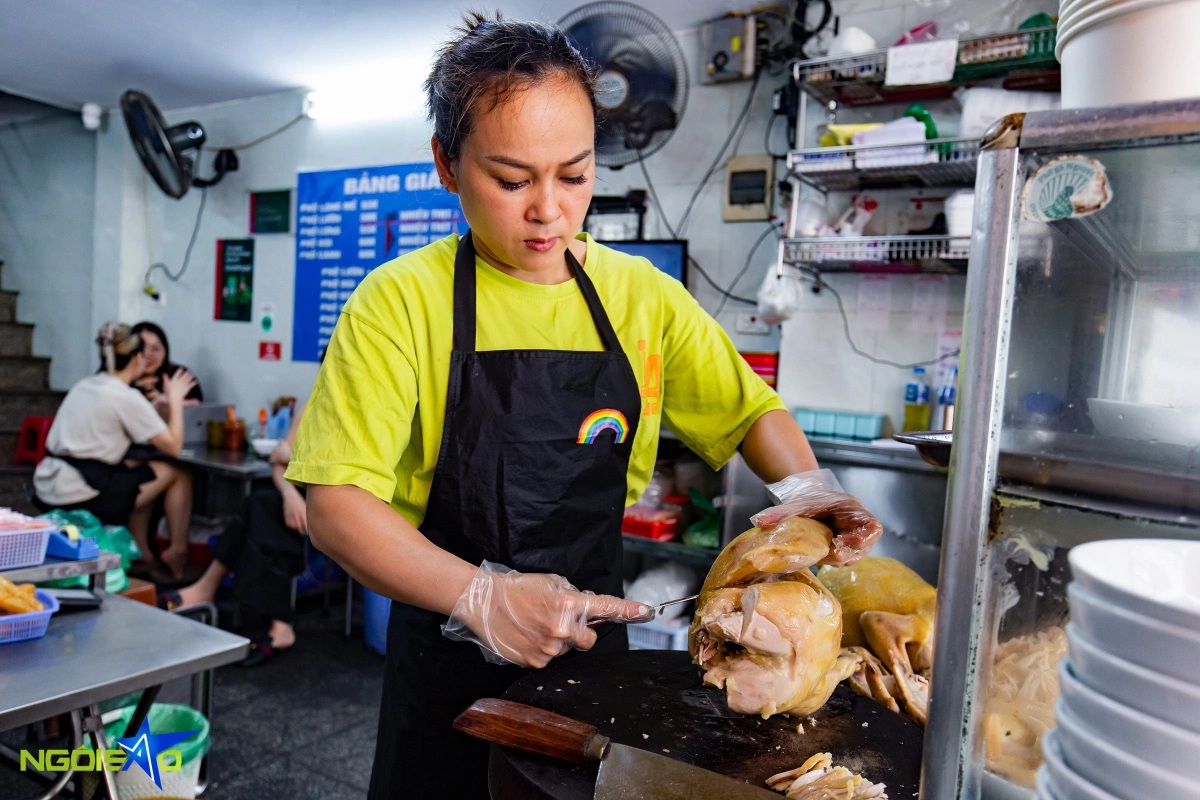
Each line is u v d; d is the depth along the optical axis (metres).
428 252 1.19
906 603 1.15
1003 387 0.53
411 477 1.18
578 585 1.23
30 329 5.79
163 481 4.20
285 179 4.82
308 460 1.02
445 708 1.15
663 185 3.58
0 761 1.77
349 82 4.48
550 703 0.97
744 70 3.25
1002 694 0.56
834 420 2.95
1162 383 0.55
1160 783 0.43
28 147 5.78
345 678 3.18
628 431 1.24
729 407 1.30
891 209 2.99
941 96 2.86
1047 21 2.45
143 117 4.27
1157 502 0.49
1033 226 0.53
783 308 3.03
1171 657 0.42
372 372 1.05
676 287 1.30
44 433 4.82
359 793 2.35
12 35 4.06
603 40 2.89
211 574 3.56
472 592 0.91
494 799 0.82
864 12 2.94
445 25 3.65
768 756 0.87
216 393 5.17
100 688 1.38
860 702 1.01
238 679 3.13
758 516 0.96
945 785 0.57
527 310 1.18
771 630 0.84
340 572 3.96
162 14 3.70
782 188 3.20
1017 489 0.54
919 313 2.95
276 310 4.88
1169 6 0.55
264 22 3.73
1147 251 0.55
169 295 5.36
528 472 1.16
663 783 0.74
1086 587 0.46
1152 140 0.48
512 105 0.90
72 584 2.02
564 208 0.99
